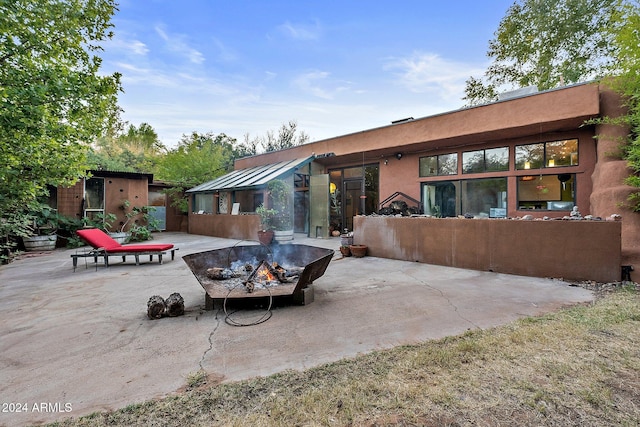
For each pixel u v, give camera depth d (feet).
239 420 5.87
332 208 42.75
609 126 21.42
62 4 18.72
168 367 8.00
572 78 46.98
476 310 12.17
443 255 21.53
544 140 26.40
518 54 52.11
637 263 16.02
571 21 44.86
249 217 38.27
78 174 24.77
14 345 9.41
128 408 6.29
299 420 5.86
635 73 17.62
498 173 28.84
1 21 16.05
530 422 5.67
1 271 21.48
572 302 12.93
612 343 8.75
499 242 19.01
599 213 20.12
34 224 32.81
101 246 22.98
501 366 7.66
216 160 62.85
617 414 5.84
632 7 17.52
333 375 7.47
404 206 34.12
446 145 31.63
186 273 20.29
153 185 53.93
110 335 10.16
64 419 6.00
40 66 18.15
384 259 24.40
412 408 6.14
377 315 11.80
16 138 17.72
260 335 10.05
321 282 17.15
